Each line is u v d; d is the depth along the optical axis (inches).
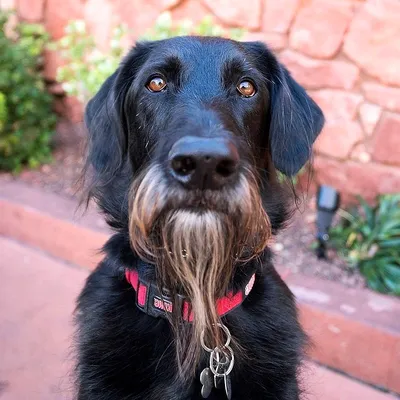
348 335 22.6
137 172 15.1
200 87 14.2
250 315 15.5
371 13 29.7
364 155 31.3
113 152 16.1
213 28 31.6
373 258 26.8
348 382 22.3
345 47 30.8
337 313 22.9
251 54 16.0
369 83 30.6
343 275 26.5
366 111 30.8
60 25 41.5
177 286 14.4
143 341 14.8
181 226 12.7
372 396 21.5
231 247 13.3
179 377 14.5
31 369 22.1
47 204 32.7
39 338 24.0
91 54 37.4
